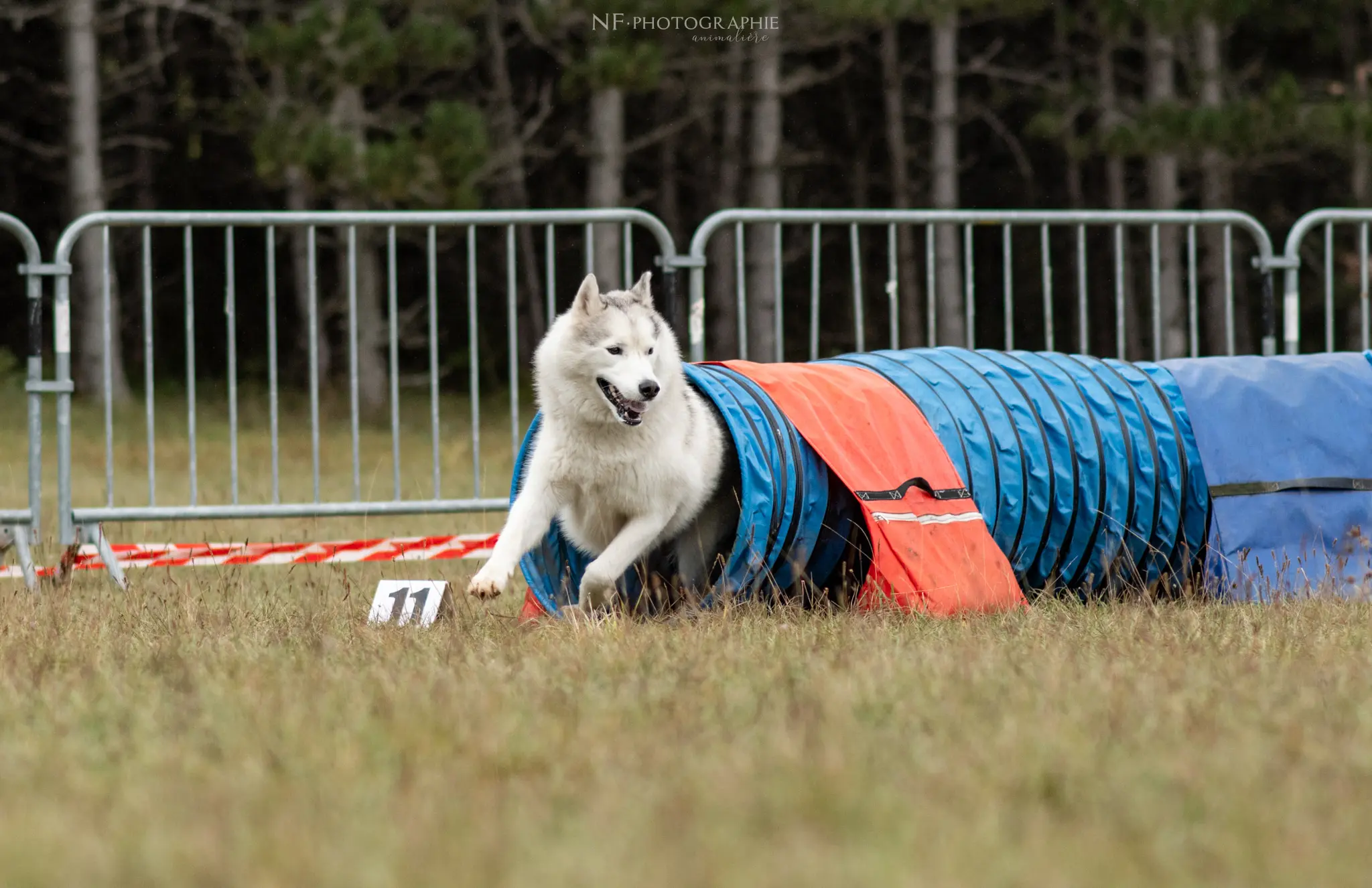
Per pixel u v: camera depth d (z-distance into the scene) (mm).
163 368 44219
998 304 45188
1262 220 43500
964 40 44438
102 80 38969
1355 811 4859
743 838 4590
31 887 4273
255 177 41094
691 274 12523
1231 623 8656
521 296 45031
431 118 26844
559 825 4762
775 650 7711
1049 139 41906
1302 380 11172
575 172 43625
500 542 9320
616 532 9938
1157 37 35094
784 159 39344
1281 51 41844
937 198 37031
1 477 21516
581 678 6988
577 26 31453
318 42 25641
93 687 6926
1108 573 10109
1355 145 31750
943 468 9836
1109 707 6188
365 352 35031
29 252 11766
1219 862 4438
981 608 9266
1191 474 10648
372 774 5359
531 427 10422
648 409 9305
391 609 9398
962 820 4781
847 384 10281
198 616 9148
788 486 9461
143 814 4883
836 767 5195
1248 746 5586
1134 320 41562
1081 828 4715
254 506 11867
